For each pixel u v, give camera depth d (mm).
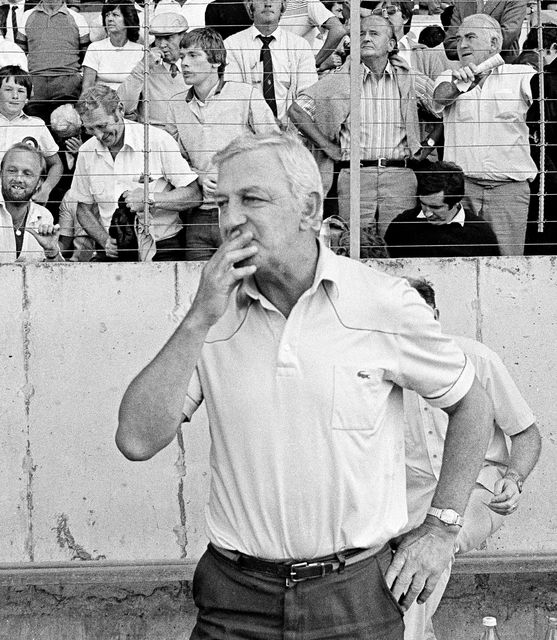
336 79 5035
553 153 5066
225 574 2209
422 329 2160
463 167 5000
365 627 2170
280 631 2164
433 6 5422
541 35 4797
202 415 4262
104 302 4293
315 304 2137
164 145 5039
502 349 4359
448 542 2215
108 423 4277
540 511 4316
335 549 2156
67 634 4297
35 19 5469
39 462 4262
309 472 2109
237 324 2170
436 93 5062
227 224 2088
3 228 4918
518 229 4926
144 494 4270
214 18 5426
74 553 4270
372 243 4688
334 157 4996
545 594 4355
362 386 2121
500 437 3252
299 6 5430
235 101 5125
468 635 4348
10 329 4273
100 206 5039
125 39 5441
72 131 5293
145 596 4312
